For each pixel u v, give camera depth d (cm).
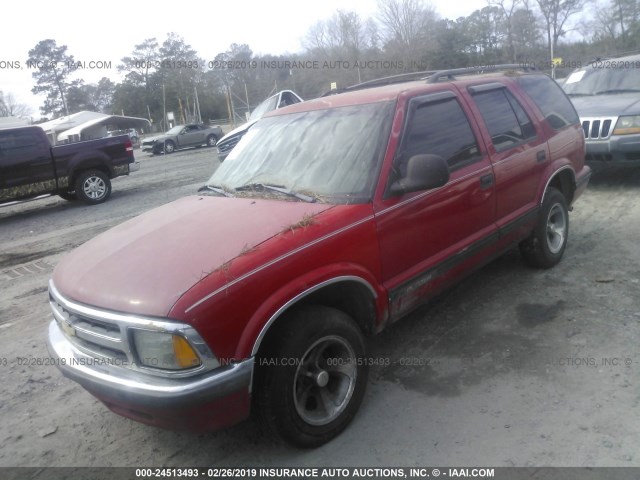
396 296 333
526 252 486
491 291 468
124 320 250
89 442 327
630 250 523
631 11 4409
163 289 253
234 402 257
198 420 253
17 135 1149
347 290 310
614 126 715
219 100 6775
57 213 1202
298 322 277
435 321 428
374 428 307
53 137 5062
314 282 279
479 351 376
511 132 440
